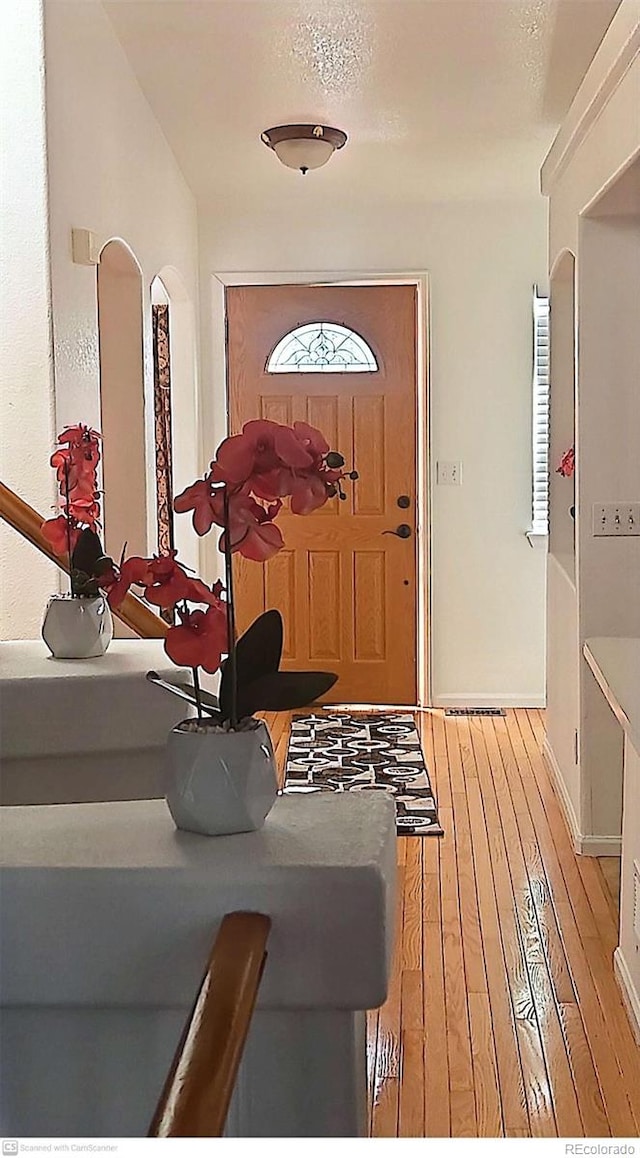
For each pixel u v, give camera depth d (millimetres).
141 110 4250
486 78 4090
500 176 5508
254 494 1369
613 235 3861
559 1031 2791
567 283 4949
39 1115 1320
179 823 1363
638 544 3932
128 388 4359
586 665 3973
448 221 5996
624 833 3090
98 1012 1302
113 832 1364
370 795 1509
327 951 1248
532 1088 2535
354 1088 1299
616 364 3889
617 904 3561
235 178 5516
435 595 6223
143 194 4324
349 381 6191
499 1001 2943
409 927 3395
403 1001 2945
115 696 2354
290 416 6223
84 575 2543
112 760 2381
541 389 6066
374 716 6082
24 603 3166
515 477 6137
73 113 3281
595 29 3623
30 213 3031
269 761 1372
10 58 2988
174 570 1373
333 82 4129
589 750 3988
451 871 3844
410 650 6312
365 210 6004
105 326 4332
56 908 1252
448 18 3514
